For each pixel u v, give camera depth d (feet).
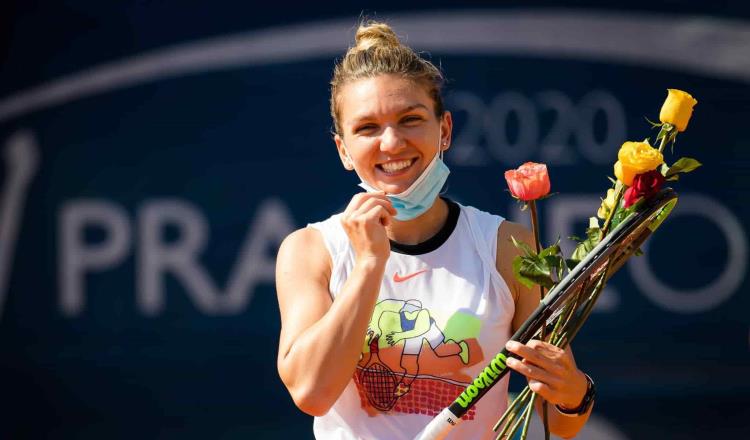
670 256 58.29
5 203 55.67
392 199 25.12
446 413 23.53
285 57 56.65
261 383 56.65
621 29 57.93
